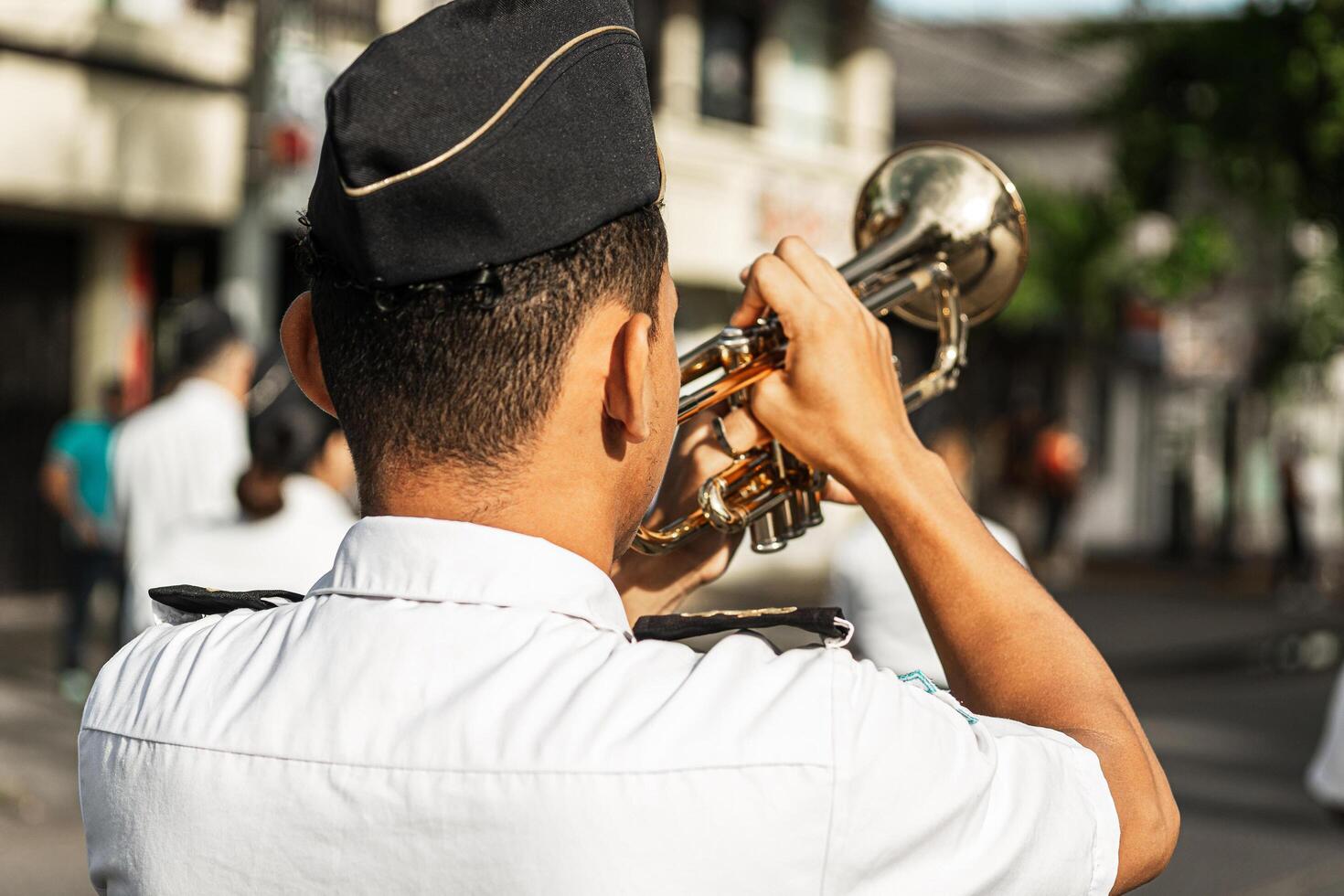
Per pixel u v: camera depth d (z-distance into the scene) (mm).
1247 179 13547
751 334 1215
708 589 11531
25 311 10242
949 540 1107
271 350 3270
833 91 15602
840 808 917
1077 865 992
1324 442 20797
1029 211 16062
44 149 9172
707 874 906
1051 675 1090
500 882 928
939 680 3160
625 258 1027
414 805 953
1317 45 12570
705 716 940
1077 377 19766
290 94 10039
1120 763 1054
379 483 1056
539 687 970
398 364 1017
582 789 922
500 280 989
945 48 21062
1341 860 5988
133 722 1084
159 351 10766
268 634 1082
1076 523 17484
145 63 9578
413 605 1023
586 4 1010
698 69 14023
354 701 997
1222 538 18625
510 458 1027
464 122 962
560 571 1021
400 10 10781
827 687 952
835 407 1123
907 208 1591
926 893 939
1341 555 20141
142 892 1032
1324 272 15258
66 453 7961
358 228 973
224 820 1004
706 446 1364
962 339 1565
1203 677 11344
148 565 3176
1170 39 13234
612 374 1017
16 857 5211
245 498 3162
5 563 10289
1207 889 5539
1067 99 19969
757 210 14180
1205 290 15945
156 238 10766
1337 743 3344
